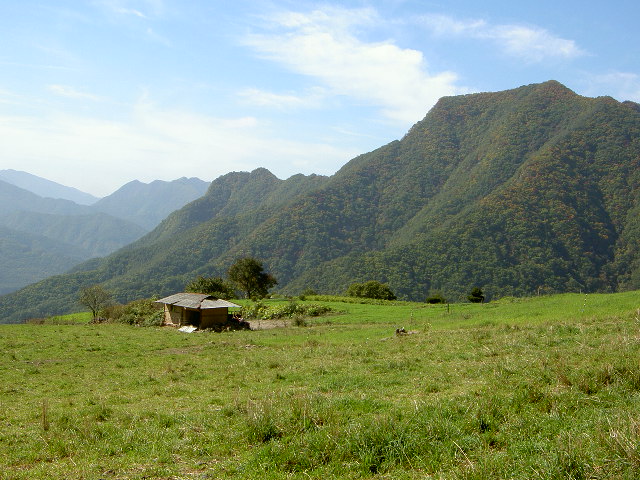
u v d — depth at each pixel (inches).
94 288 2501.2
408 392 498.0
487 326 1111.0
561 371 458.6
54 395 677.3
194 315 1919.3
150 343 1382.9
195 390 645.3
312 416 370.6
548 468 245.1
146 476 298.8
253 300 3058.6
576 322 930.7
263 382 668.1
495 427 333.7
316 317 2159.2
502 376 499.5
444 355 727.1
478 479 249.6
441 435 317.7
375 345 984.9
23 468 331.0
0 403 624.4
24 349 1246.9
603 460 248.8
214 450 342.0
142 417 472.7
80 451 359.3
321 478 277.1
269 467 297.9
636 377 397.7
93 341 1438.2
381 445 305.0
